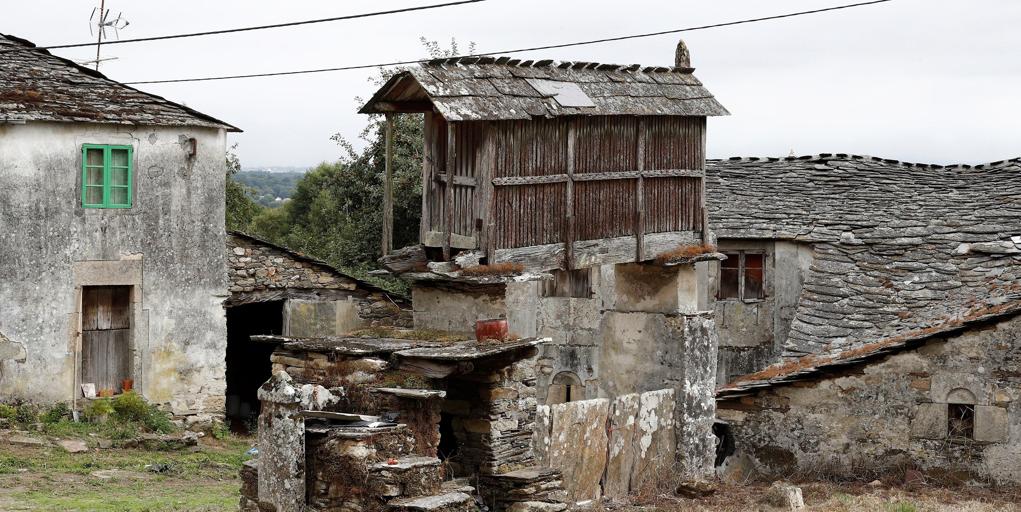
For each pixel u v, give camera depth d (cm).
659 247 1767
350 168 3159
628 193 1712
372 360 1395
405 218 2970
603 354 1889
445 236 1517
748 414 1878
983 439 1722
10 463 1603
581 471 1606
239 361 2580
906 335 1838
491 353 1390
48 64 2023
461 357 1352
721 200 2566
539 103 1552
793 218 2477
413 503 1222
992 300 1844
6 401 1856
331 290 2255
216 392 2072
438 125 1555
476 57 1552
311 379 1428
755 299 2484
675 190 1800
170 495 1483
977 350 1727
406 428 1302
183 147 2028
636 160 1722
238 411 2488
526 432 1481
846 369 1805
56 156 1903
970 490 1706
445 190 1527
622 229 1705
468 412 1451
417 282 1568
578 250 1623
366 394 1373
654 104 1736
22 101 1881
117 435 1836
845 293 2288
